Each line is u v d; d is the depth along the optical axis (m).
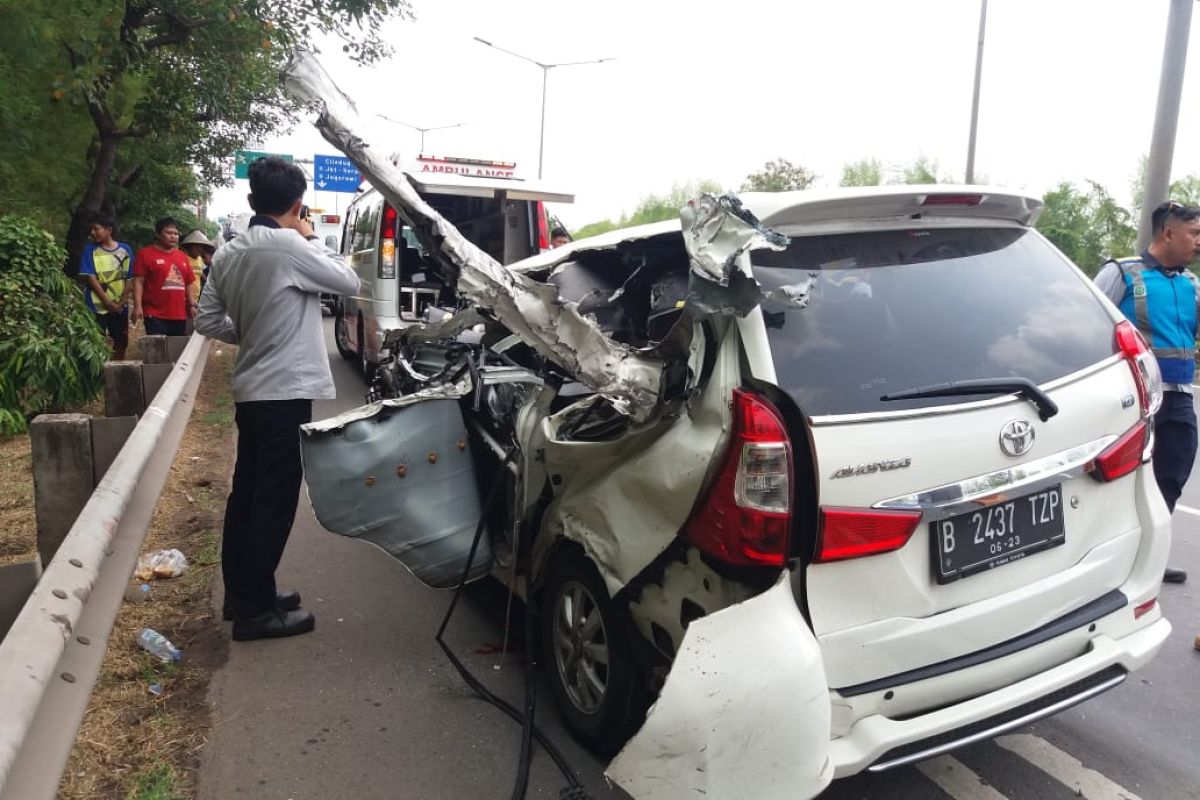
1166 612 4.49
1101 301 3.05
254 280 3.71
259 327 3.73
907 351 2.61
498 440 3.76
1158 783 3.05
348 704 3.45
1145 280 4.52
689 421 2.55
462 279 2.66
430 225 2.65
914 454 2.44
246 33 10.64
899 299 2.72
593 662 3.13
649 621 2.75
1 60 8.66
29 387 6.82
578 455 2.97
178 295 9.25
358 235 10.01
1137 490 2.96
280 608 3.99
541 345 2.68
